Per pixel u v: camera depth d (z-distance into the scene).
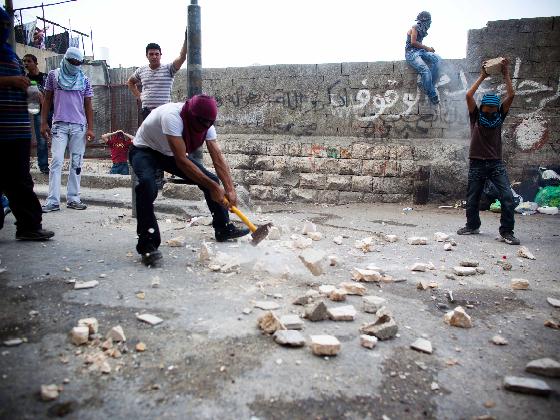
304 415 1.59
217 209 3.89
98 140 10.27
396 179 7.36
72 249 3.67
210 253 3.54
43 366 1.85
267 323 2.20
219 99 8.31
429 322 2.44
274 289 2.86
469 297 2.87
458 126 7.14
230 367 1.88
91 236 4.18
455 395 1.75
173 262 3.38
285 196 7.92
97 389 1.70
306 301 2.62
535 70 6.78
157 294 2.69
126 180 7.50
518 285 3.04
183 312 2.43
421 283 2.99
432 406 1.67
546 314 2.60
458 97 7.09
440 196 7.18
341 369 1.90
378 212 6.56
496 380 1.87
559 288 3.08
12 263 3.21
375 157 7.42
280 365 1.90
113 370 1.83
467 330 2.35
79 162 5.66
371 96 7.50
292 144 7.86
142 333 2.16
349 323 2.38
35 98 3.68
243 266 3.33
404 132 7.41
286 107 7.98
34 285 2.78
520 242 4.54
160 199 6.03
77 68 5.41
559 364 1.93
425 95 7.22
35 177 8.17
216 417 1.56
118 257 3.48
